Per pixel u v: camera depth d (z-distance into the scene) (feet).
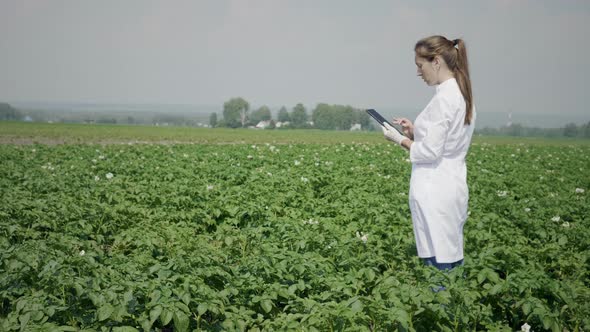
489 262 18.70
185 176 42.09
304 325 14.10
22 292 16.42
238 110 425.28
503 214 31.73
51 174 41.57
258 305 16.75
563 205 33.09
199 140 118.62
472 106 15.28
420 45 15.35
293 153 66.95
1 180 37.17
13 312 14.14
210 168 46.26
